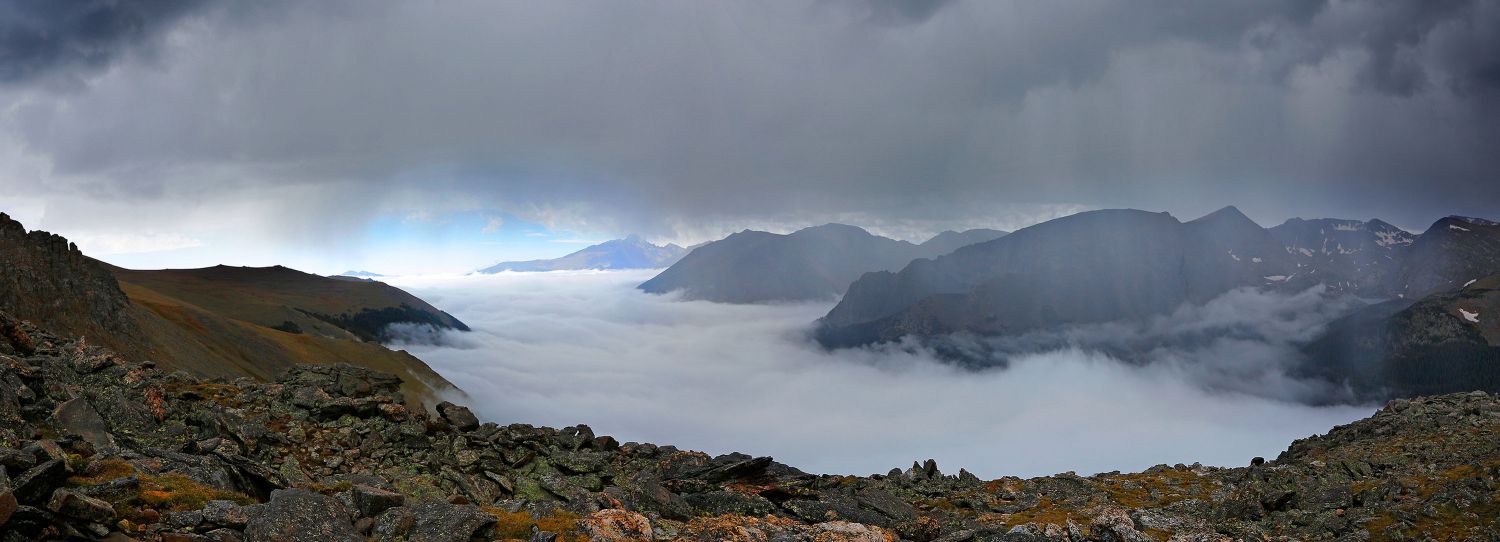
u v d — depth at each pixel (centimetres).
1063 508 4888
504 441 4572
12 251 13112
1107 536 3353
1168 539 3444
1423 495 4425
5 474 2091
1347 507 4375
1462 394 7769
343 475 3769
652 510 3562
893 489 5028
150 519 2331
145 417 3719
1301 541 4069
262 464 3606
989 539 3341
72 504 2117
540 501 3353
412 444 4303
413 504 3067
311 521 2438
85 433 3064
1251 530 4075
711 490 4359
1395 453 6156
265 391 4691
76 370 4306
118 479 2419
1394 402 7812
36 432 2881
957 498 4966
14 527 1998
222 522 2364
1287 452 7694
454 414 4872
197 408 4091
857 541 3083
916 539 3669
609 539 2758
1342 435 7438
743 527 3075
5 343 4391
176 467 2889
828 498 4159
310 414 4478
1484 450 5688
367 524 2570
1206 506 4712
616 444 5091
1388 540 3928
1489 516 3941
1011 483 5534
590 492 3903
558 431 4984
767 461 4772
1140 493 5509
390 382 5638
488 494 3791
